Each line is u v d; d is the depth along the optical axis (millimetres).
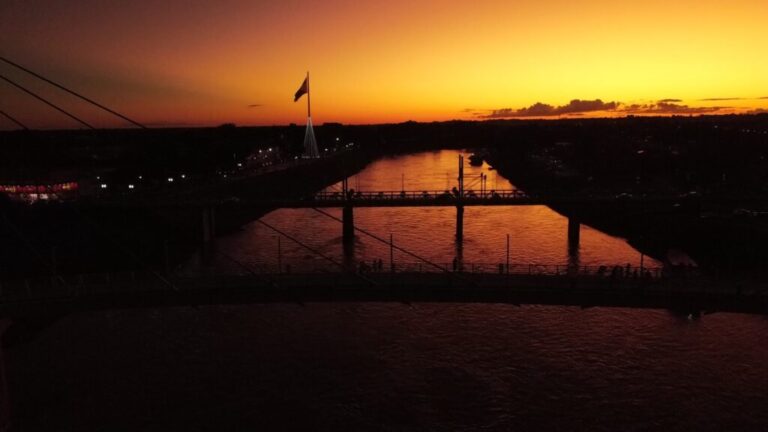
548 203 104188
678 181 167375
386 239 100000
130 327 54625
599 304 44188
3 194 104312
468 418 38469
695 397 40719
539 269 75750
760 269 75812
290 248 94500
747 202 112625
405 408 39781
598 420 38031
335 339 51719
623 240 102125
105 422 38125
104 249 90875
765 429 36906
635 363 46031
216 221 117000
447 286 45844
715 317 55844
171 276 50000
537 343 50250
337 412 39375
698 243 91875
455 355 48031
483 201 104375
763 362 45938
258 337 52281
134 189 138750
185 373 45062
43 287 46781
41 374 44625
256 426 37812
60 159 145750
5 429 27531
